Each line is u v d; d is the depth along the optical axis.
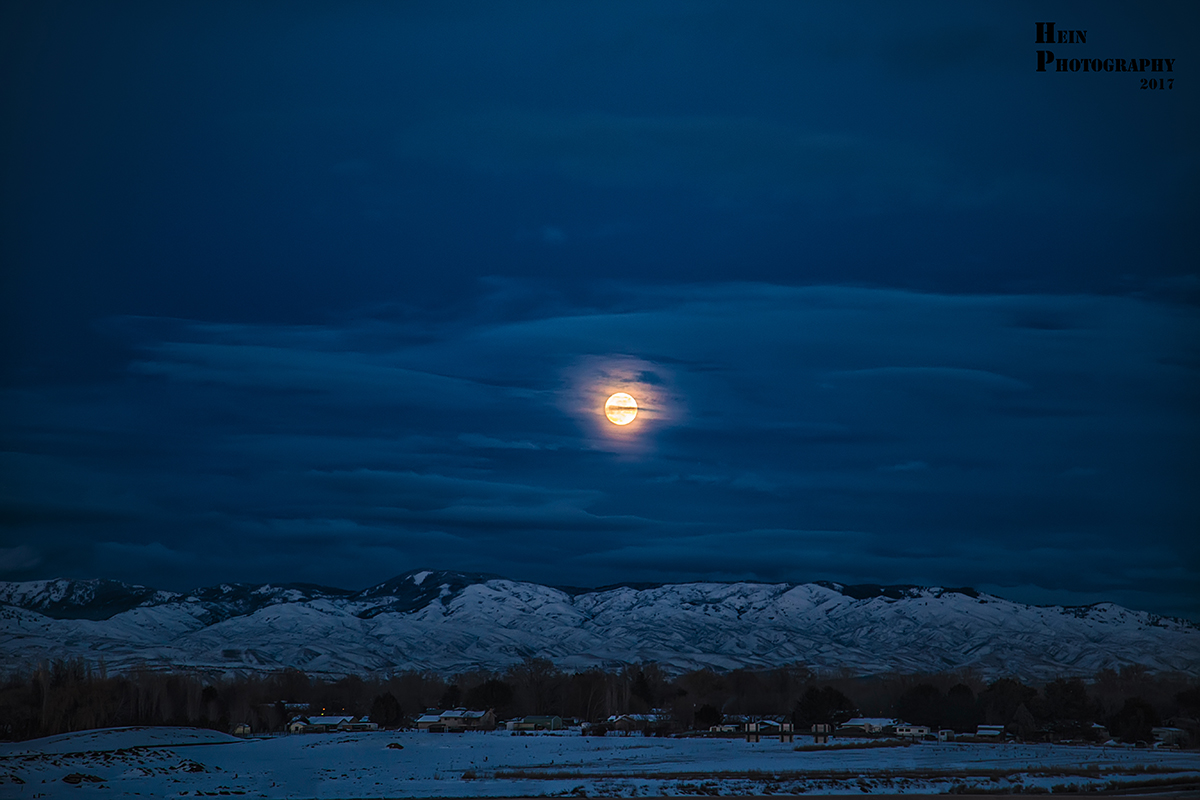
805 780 110.31
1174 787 106.38
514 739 191.25
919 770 120.75
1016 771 119.62
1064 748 171.00
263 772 129.38
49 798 104.50
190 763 134.25
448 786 108.50
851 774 115.31
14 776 122.56
